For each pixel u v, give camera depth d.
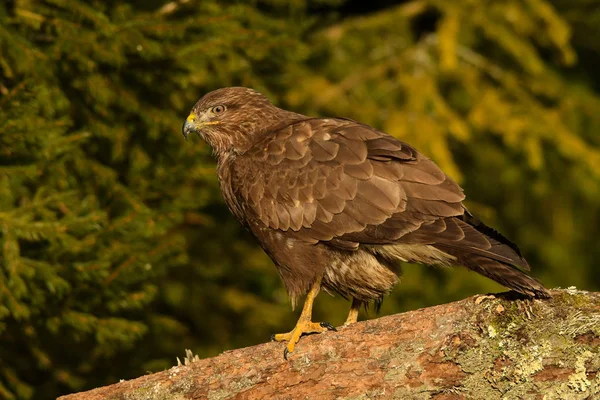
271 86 14.48
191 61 12.30
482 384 7.03
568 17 18.58
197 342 15.55
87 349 13.53
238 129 10.05
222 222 15.67
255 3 13.84
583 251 18.73
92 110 12.39
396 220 8.28
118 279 11.89
